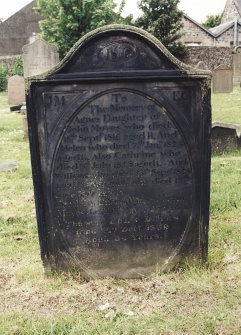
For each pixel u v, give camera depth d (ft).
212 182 17.66
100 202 10.61
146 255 10.93
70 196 10.56
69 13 80.79
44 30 83.71
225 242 12.42
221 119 35.50
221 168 19.74
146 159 10.38
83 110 10.08
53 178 10.44
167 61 9.71
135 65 9.77
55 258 10.89
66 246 10.83
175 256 10.94
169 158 10.36
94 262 10.93
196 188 10.53
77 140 10.25
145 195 10.59
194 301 9.54
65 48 82.07
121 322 8.89
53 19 82.28
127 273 11.00
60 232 10.74
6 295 10.17
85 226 10.73
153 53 9.70
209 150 10.24
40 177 10.37
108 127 10.19
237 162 20.85
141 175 10.48
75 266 10.93
